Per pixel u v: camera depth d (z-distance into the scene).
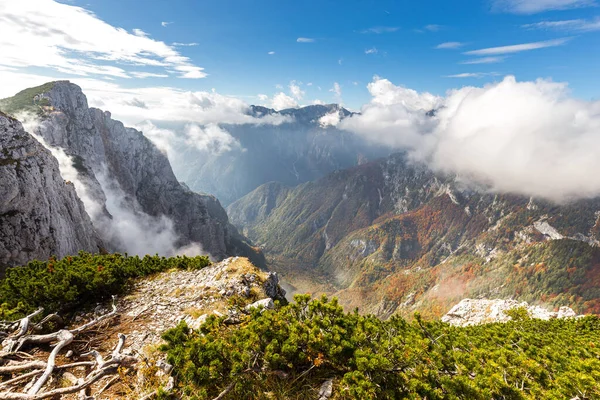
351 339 9.41
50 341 10.38
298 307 11.30
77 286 15.67
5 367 8.14
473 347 13.89
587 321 29.91
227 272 19.48
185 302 15.49
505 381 9.33
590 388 10.65
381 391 7.86
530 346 16.45
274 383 8.23
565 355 16.75
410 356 8.80
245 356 8.17
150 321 13.37
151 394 7.50
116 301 15.84
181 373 8.09
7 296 14.56
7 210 61.81
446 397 7.66
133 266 20.66
